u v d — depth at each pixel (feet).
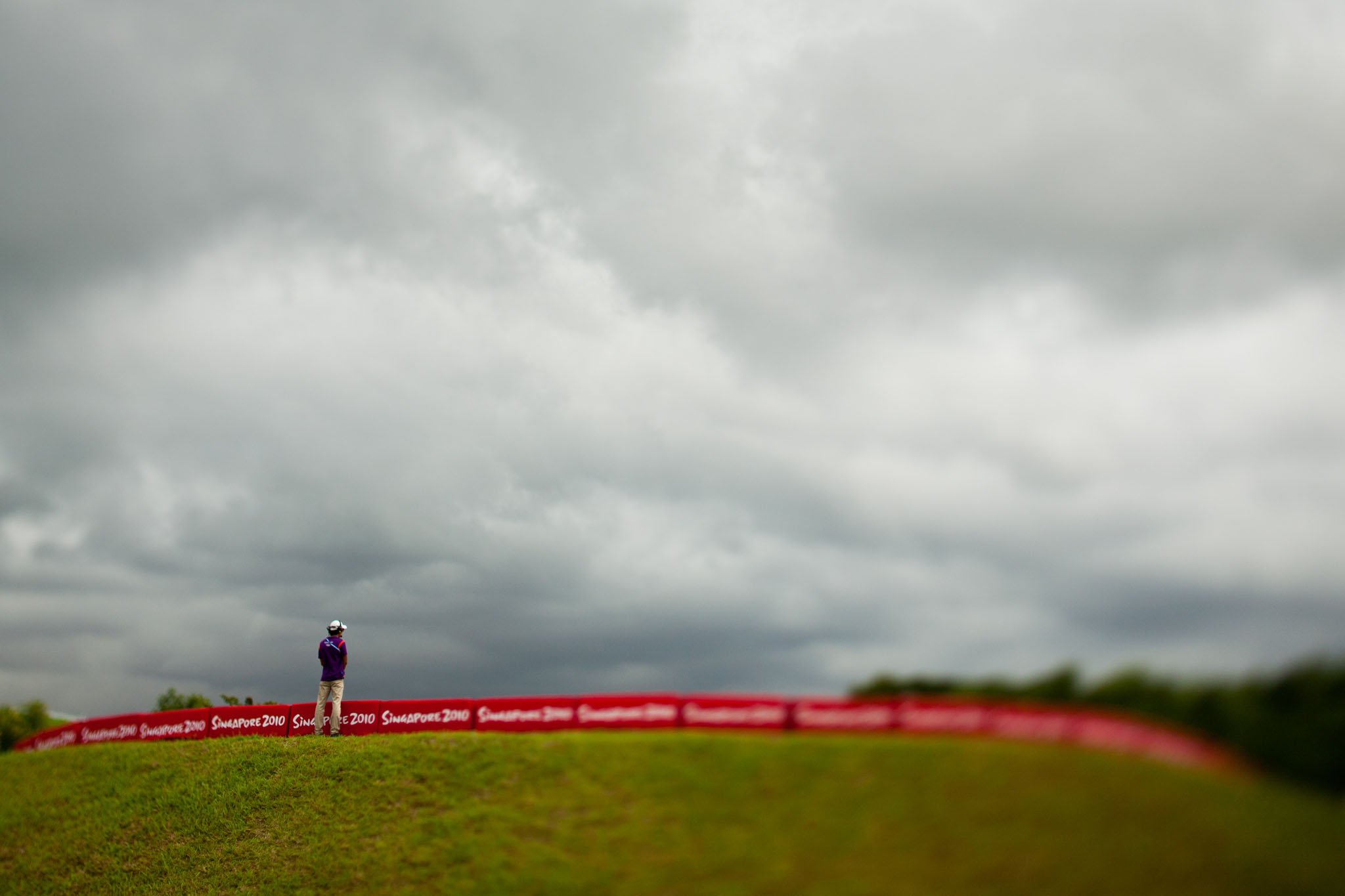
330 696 102.73
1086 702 77.30
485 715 96.17
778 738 78.95
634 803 74.13
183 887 83.10
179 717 114.32
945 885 57.93
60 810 101.65
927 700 75.61
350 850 80.33
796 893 59.93
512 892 67.72
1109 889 54.95
